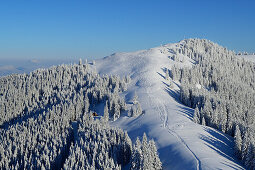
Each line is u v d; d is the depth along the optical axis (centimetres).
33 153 9000
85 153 7288
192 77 15388
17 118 13662
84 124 9456
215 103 10425
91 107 12325
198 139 6856
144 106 10906
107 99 12550
